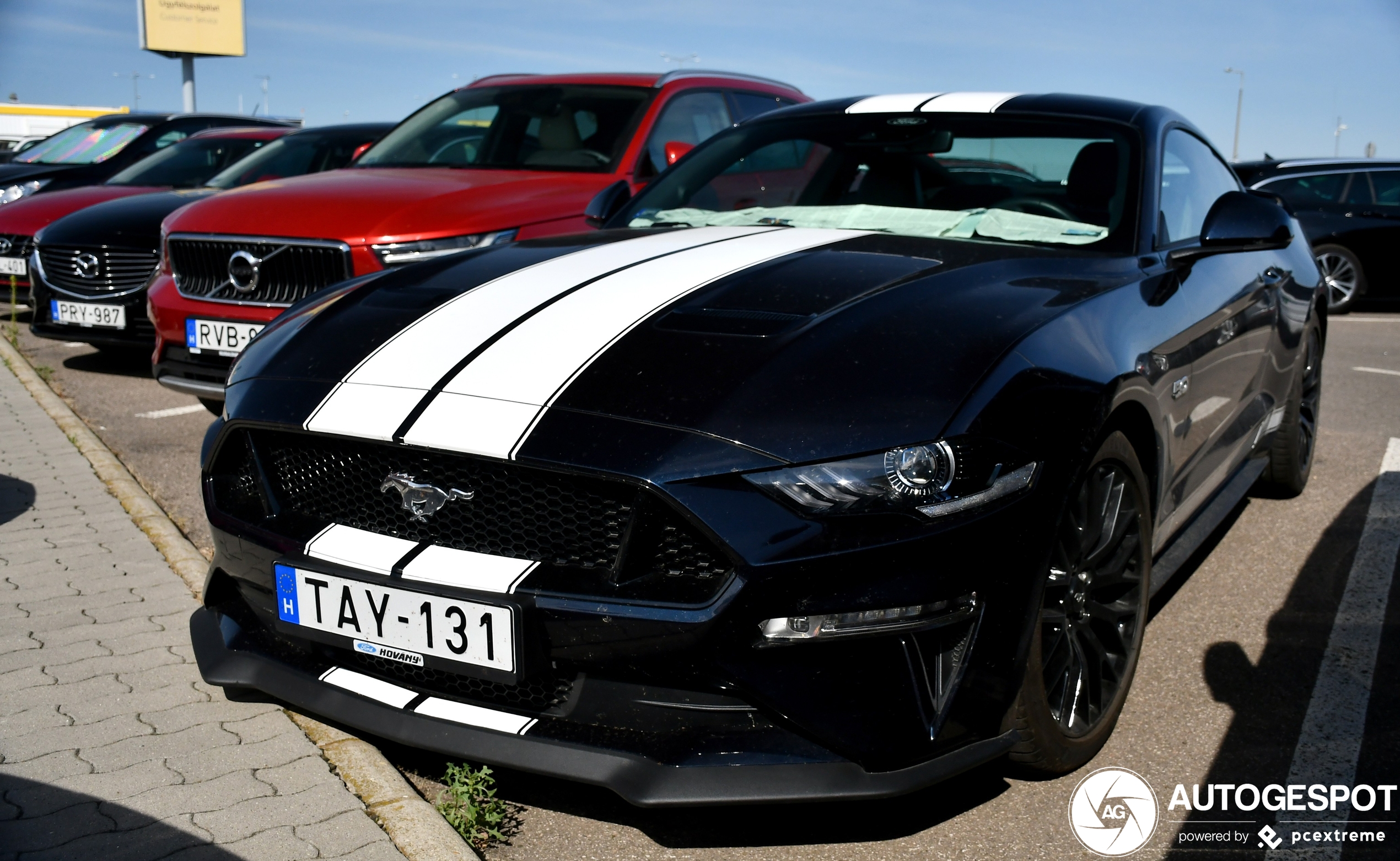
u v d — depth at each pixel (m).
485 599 1.80
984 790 2.14
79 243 5.64
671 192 3.34
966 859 1.92
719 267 2.34
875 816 2.04
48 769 2.08
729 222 3.07
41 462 4.24
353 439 1.94
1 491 3.86
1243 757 2.29
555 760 1.81
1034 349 1.99
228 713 2.32
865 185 3.04
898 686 1.76
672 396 1.83
